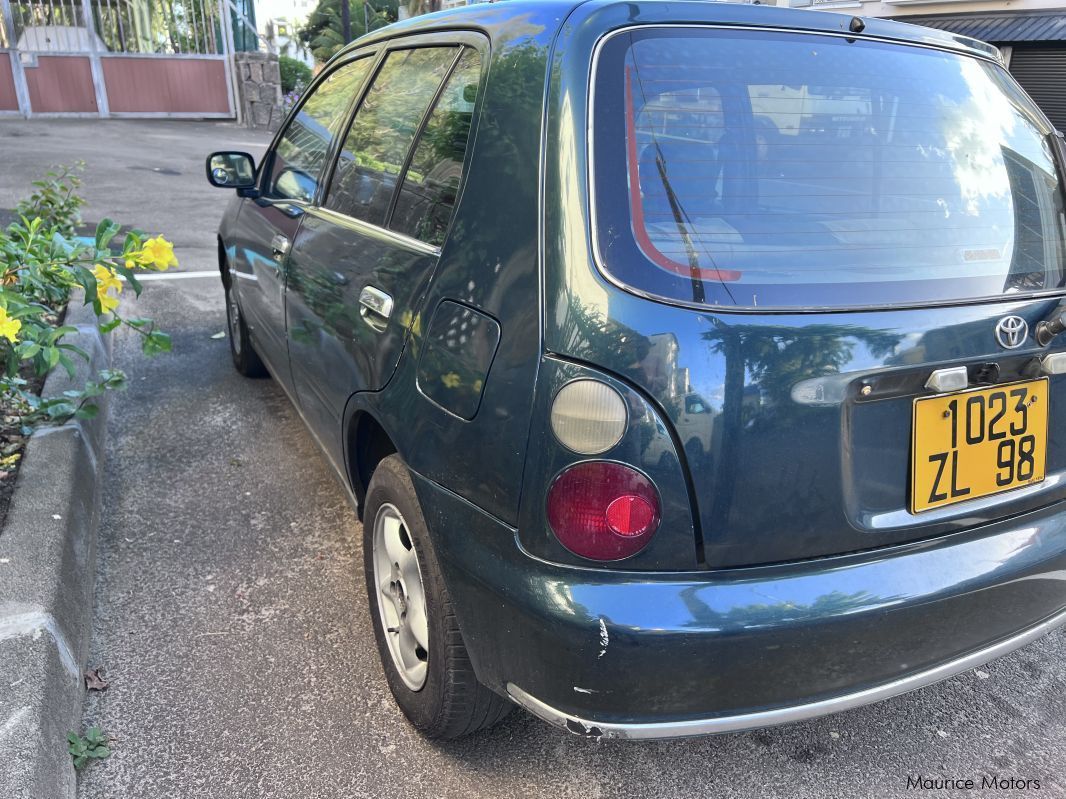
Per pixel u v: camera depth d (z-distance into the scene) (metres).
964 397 1.82
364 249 2.46
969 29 16.50
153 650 2.59
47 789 1.88
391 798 2.09
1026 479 1.96
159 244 3.47
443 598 1.99
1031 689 2.57
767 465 1.62
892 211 1.90
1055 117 16.03
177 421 4.24
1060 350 1.94
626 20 1.87
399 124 2.54
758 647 1.62
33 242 3.26
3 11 13.73
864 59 2.08
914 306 1.77
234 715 2.34
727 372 1.59
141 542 3.17
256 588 2.93
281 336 3.29
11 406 3.66
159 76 15.21
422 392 2.00
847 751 2.32
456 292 1.94
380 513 2.37
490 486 1.76
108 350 4.91
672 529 1.60
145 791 2.07
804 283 1.71
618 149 1.73
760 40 1.98
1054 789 2.19
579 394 1.59
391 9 32.47
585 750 2.29
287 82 18.66
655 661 1.59
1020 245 2.03
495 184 1.91
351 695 2.44
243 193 3.68
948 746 2.34
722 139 1.82
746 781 2.21
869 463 1.74
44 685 2.08
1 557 2.54
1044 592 1.97
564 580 1.63
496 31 2.12
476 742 2.29
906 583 1.73
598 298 1.62
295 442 4.06
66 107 14.57
